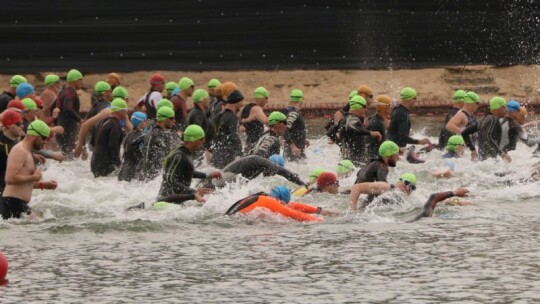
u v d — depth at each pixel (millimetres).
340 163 36719
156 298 21766
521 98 66500
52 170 41469
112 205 32750
